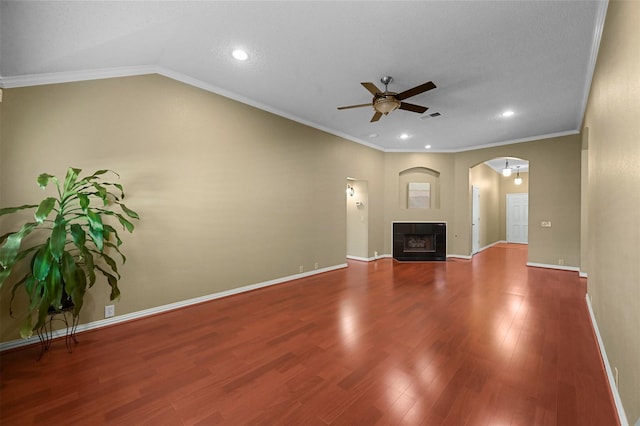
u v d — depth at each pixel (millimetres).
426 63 3033
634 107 1462
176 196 3346
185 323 2963
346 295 3932
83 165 2734
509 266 5918
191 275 3484
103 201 2561
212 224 3676
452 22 2375
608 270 2105
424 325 2908
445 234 6855
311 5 2176
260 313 3250
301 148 4871
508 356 2293
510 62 2996
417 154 7027
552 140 5668
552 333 2703
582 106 4125
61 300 2322
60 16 1982
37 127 2521
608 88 2111
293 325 2920
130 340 2582
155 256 3191
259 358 2277
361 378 2006
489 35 2545
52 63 2436
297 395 1832
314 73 3273
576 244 5422
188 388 1903
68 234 2660
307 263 5016
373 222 6676
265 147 4293
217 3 2123
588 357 2266
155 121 3178
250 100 4059
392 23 2395
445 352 2359
